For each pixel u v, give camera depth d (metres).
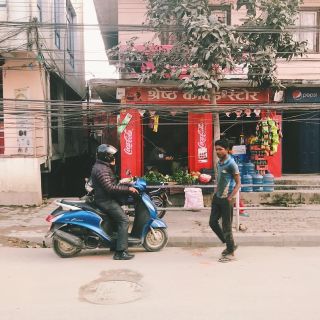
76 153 17.47
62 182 14.78
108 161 6.55
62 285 5.08
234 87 11.45
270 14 9.06
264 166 11.44
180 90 11.46
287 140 13.41
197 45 8.52
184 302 4.47
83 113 9.55
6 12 10.45
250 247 7.15
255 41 9.49
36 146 11.43
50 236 6.43
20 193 10.69
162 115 11.35
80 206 6.48
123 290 4.87
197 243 7.30
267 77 9.76
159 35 10.11
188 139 11.89
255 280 5.24
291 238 7.33
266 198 10.97
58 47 13.81
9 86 11.18
